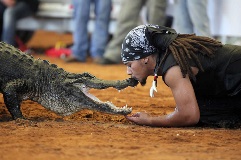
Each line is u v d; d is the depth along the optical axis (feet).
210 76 39.99
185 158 30.96
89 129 38.86
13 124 40.22
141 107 51.80
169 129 39.55
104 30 94.27
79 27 92.58
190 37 40.34
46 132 37.52
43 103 43.42
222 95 40.93
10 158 30.30
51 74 43.16
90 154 31.45
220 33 87.86
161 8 86.07
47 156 30.81
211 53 39.70
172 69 38.63
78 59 93.97
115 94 59.47
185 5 77.77
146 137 36.52
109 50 91.15
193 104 38.68
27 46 112.98
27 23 106.42
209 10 87.81
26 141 34.68
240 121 42.34
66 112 43.29
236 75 39.68
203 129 40.29
